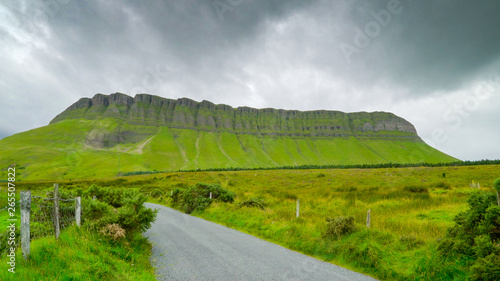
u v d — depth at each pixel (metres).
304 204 18.80
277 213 13.96
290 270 6.71
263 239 10.52
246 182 61.66
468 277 5.21
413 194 20.72
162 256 7.88
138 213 8.48
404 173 60.31
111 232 7.48
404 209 14.80
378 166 104.88
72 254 5.43
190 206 20.33
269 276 6.25
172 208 24.05
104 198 14.45
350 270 6.88
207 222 15.05
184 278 6.05
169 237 10.69
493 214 5.56
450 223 10.19
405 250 7.27
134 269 6.14
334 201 19.81
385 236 8.10
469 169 55.97
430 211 13.55
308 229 9.97
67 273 4.64
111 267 5.61
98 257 5.75
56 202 6.32
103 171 148.75
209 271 6.55
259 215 13.74
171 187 53.50
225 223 14.38
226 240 10.19
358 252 7.37
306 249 8.72
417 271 6.10
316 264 7.30
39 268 4.67
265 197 23.73
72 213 8.62
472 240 6.02
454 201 16.16
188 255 8.00
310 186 50.44
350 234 8.66
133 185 65.31
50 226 7.59
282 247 9.23
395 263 6.65
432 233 8.27
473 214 6.12
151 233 11.51
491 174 47.28
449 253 6.13
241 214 14.80
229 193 21.84
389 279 6.21
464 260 5.79
